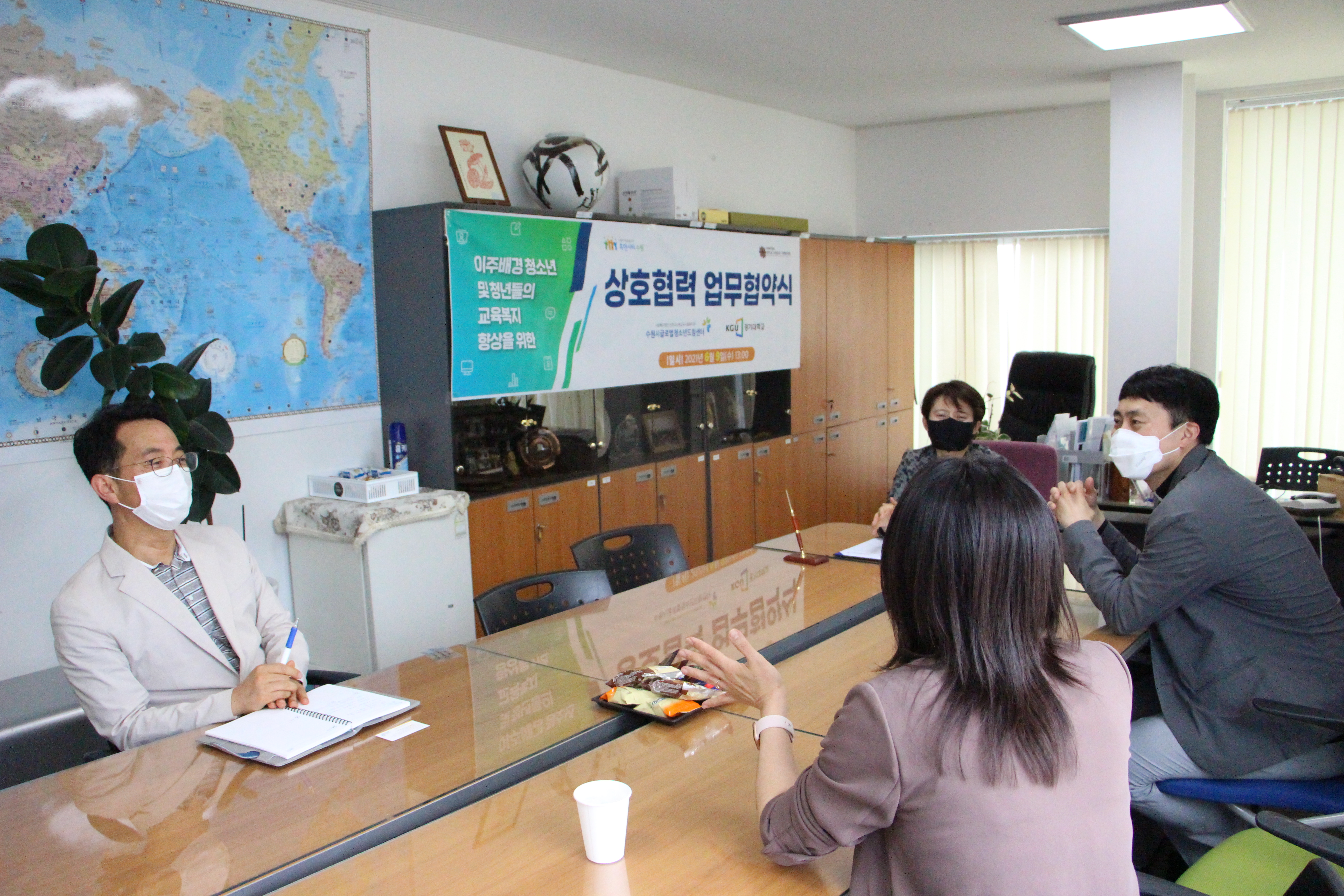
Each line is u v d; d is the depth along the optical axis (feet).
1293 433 19.54
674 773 5.36
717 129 18.76
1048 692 3.62
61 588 10.05
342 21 12.16
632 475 15.07
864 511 21.40
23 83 9.37
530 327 13.10
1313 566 6.93
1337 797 6.55
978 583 3.63
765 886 4.25
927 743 3.59
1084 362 19.21
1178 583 6.91
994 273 22.39
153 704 6.99
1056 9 13.51
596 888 4.24
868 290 20.81
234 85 11.05
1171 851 8.36
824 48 15.23
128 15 10.09
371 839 4.78
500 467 13.14
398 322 12.57
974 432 11.55
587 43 14.55
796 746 5.60
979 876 3.50
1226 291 20.08
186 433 9.35
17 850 4.70
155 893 4.29
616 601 8.91
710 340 16.34
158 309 10.54
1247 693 6.82
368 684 6.88
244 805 5.11
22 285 8.63
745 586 9.30
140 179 10.31
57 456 9.93
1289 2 13.43
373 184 12.68
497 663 7.29
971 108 20.59
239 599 7.54
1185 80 18.22
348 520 11.05
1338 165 18.63
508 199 13.44
